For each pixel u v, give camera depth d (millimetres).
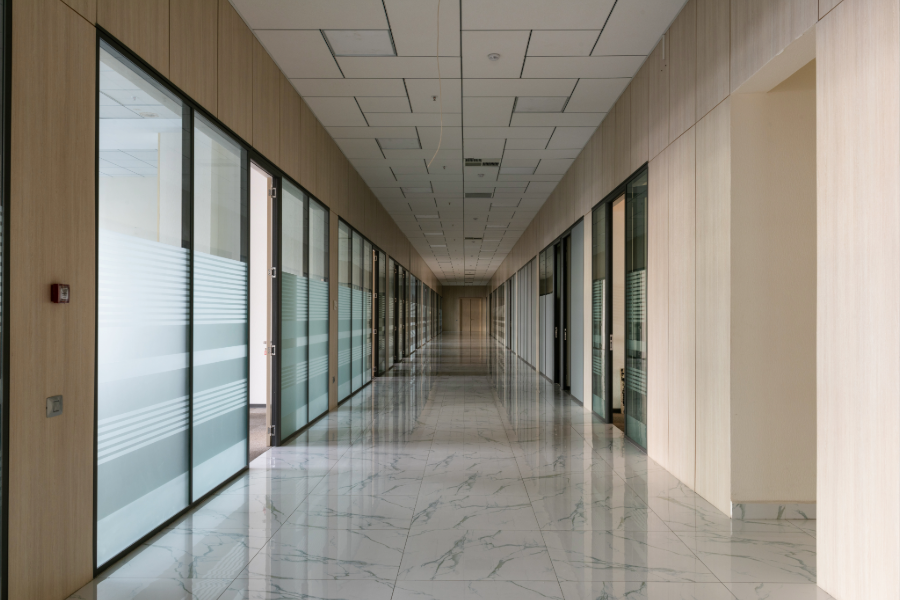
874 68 2396
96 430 2814
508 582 2852
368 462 5262
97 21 2787
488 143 8164
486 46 5211
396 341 15992
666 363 4969
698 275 4273
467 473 4891
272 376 5855
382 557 3152
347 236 9086
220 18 4234
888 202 2328
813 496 3770
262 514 3848
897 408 2283
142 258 3268
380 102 6574
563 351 10453
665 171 4984
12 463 2283
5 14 2242
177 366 3658
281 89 5730
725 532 3527
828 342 2719
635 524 3668
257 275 8406
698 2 4262
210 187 4141
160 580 2852
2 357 2236
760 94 3762
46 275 2461
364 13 4609
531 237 14969
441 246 20266
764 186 3766
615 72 5793
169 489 3605
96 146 2793
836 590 2660
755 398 3762
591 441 6188
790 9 3033
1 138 2225
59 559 2572
